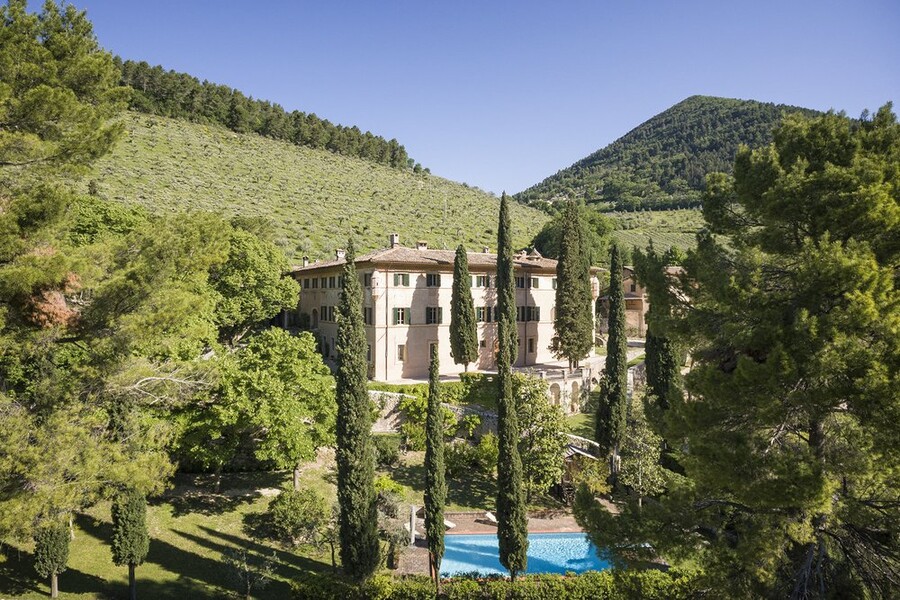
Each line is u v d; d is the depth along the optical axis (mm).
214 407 26250
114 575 21875
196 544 24750
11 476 14148
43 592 20250
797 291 11672
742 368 11188
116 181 82812
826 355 10422
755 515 12500
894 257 11258
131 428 19328
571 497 31656
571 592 20359
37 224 13992
